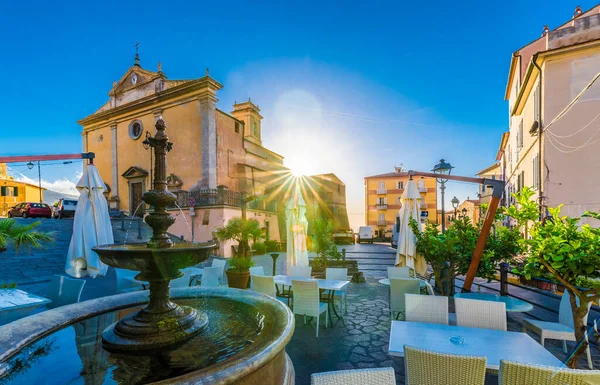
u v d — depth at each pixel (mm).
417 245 6922
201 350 2916
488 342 3006
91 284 9195
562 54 10516
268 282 5621
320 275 9508
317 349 4504
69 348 2953
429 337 3115
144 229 19828
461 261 6020
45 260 11680
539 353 2775
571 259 2871
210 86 21922
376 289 8758
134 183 24766
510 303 4727
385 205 47781
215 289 4582
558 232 3100
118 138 25938
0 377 2441
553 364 2596
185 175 22391
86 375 2525
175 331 3102
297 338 4934
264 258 17766
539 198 10586
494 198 5688
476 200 39781
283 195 30141
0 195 37062
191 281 7941
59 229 16547
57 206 24062
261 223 24516
